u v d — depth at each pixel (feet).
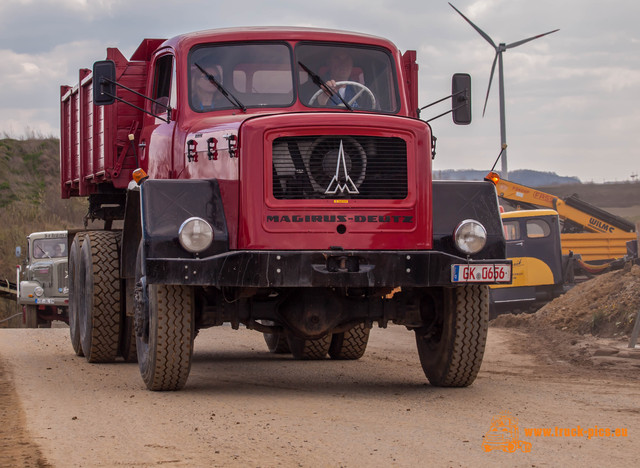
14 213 143.95
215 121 25.68
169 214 22.93
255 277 22.35
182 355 23.79
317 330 25.17
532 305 66.59
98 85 26.22
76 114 40.16
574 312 48.37
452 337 24.94
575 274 74.02
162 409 21.54
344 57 28.04
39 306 77.41
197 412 21.07
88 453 16.46
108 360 34.68
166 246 22.47
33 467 15.30
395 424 19.48
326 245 22.99
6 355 37.14
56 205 155.53
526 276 65.87
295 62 27.50
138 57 34.24
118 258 34.22
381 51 28.63
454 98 28.19
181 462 15.71
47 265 75.82
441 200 24.39
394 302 25.89
